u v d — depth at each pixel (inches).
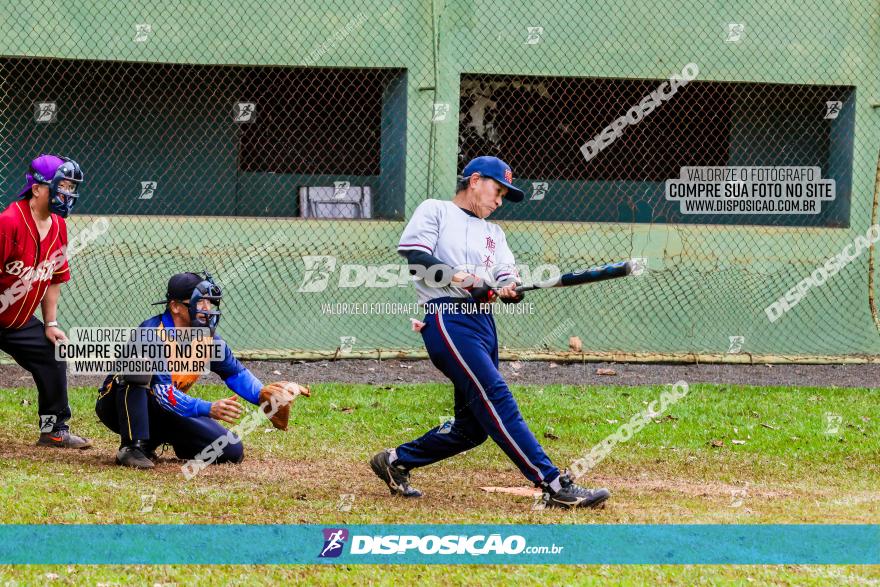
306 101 1593.3
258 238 1509.6
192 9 1492.4
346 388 1264.8
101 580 506.6
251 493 727.7
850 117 1605.6
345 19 1515.7
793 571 551.8
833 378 1450.5
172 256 1492.4
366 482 797.9
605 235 1572.3
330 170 1604.3
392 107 1560.0
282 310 1514.5
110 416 835.4
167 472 806.5
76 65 1531.7
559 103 1630.2
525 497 756.6
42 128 1545.3
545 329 1557.6
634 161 1653.5
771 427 1103.6
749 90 1642.5
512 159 1628.9
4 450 874.1
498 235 728.3
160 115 1576.0
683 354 1553.9
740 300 1593.3
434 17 1523.1
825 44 1589.6
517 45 1542.8
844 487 831.7
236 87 1585.9
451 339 689.6
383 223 1533.0
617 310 1569.9
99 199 1568.7
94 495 694.5
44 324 901.8
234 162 1593.3
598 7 1556.3
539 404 1197.1
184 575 520.7
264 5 1502.2
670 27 1569.9
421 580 523.8
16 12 1464.1
